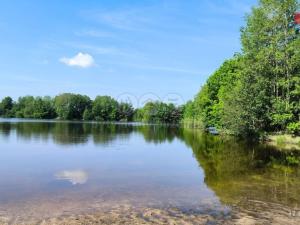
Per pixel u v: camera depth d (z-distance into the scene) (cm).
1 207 1315
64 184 1759
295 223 1185
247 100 4769
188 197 1516
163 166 2400
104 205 1363
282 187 1731
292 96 4709
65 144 3850
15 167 2277
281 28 4806
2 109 19825
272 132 4850
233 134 5688
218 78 7369
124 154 3055
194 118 10975
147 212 1275
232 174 2095
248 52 4994
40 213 1241
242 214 1272
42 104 18825
